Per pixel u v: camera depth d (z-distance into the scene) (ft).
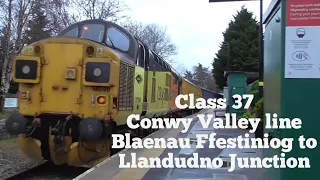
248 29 170.30
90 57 30.91
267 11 17.80
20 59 31.27
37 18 102.83
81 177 25.05
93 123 29.50
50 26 105.29
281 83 14.75
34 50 31.50
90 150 30.91
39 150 31.76
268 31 17.76
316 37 14.56
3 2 93.66
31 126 30.94
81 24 38.47
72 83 30.83
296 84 14.62
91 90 30.73
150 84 47.65
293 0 14.70
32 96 31.32
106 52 30.99
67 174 33.24
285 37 14.74
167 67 65.51
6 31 95.45
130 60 37.27
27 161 41.63
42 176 32.40
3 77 99.66
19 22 94.22
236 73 70.03
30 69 31.04
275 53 15.92
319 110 14.48
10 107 115.34
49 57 31.27
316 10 14.55
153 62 49.85
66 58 31.01
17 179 30.91
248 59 164.35
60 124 31.17
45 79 31.17
